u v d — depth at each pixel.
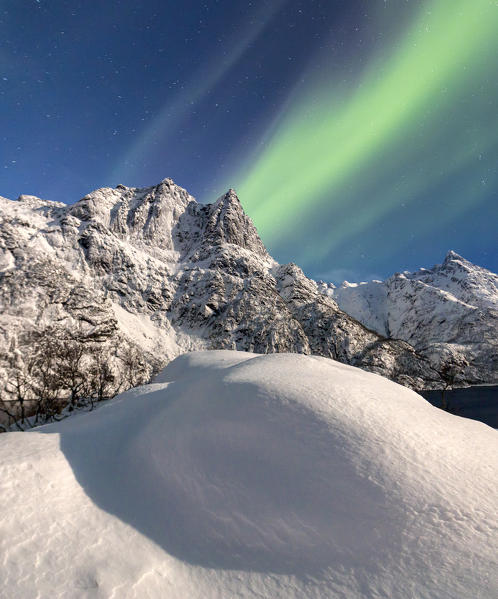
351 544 4.85
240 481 5.98
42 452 6.98
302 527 5.17
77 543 4.79
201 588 4.40
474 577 4.11
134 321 114.75
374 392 8.25
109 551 4.74
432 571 4.29
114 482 6.54
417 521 4.93
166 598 4.14
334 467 5.83
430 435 6.78
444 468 5.89
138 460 7.03
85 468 6.83
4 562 4.29
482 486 5.58
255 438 6.61
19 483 5.78
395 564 4.48
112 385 49.84
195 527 5.42
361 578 4.41
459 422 7.97
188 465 6.50
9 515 5.03
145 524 5.48
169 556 4.88
